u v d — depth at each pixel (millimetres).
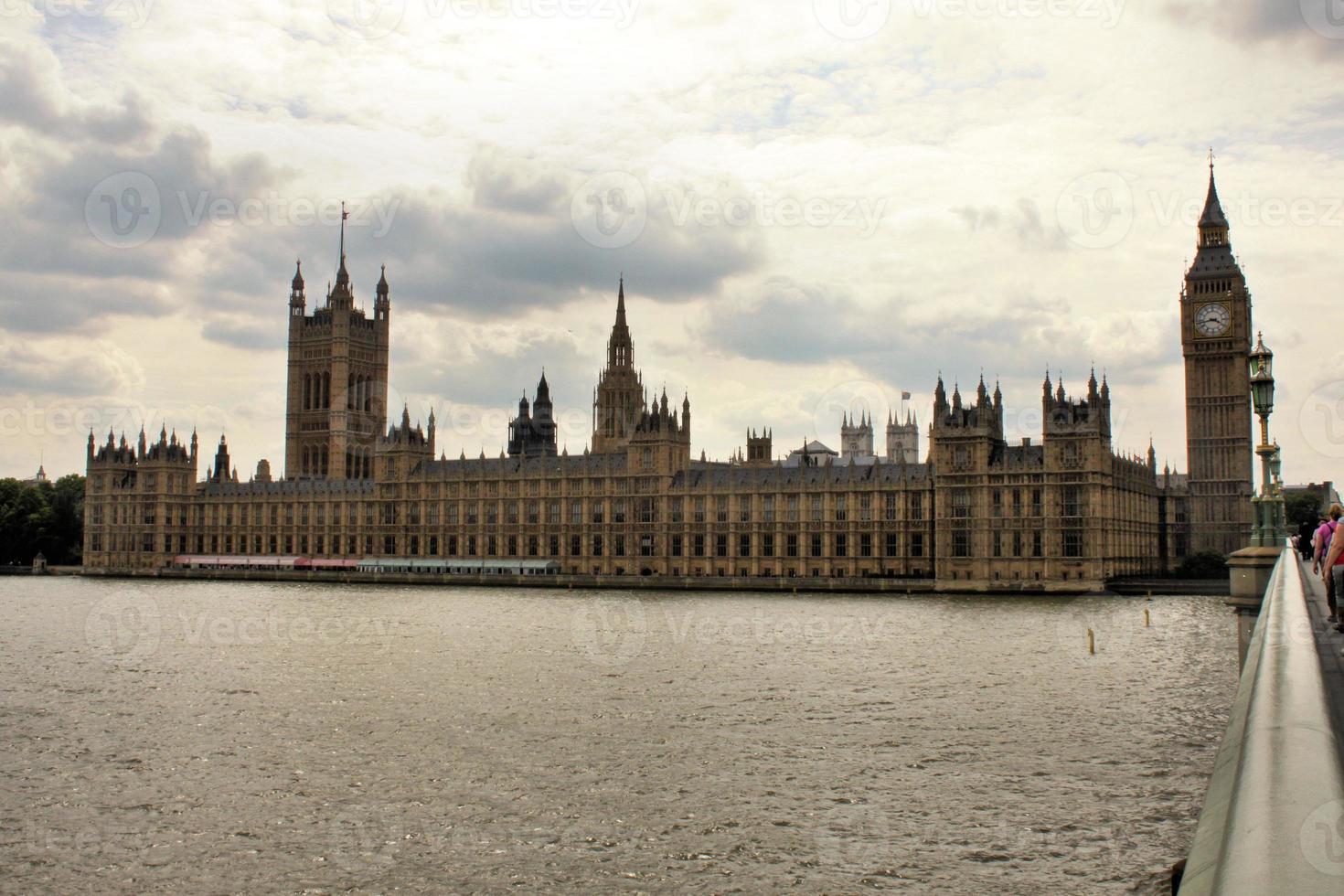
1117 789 68188
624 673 114250
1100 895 51750
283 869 56188
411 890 53469
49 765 75812
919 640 141625
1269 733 15289
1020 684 105750
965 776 71562
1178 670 113250
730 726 87062
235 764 75750
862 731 84812
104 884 54312
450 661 124125
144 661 125938
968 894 52094
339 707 95875
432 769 74250
